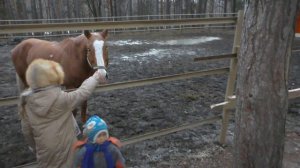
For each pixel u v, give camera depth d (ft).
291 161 11.19
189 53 39.09
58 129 7.22
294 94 13.00
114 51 41.24
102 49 11.11
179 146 12.48
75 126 8.30
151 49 43.16
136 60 33.91
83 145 6.87
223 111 12.20
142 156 11.64
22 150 12.23
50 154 7.33
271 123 7.98
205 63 32.01
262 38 7.44
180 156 11.64
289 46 7.63
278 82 7.70
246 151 8.41
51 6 119.55
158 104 18.04
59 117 7.24
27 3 134.92
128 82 9.99
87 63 12.23
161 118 15.85
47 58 12.64
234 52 11.37
